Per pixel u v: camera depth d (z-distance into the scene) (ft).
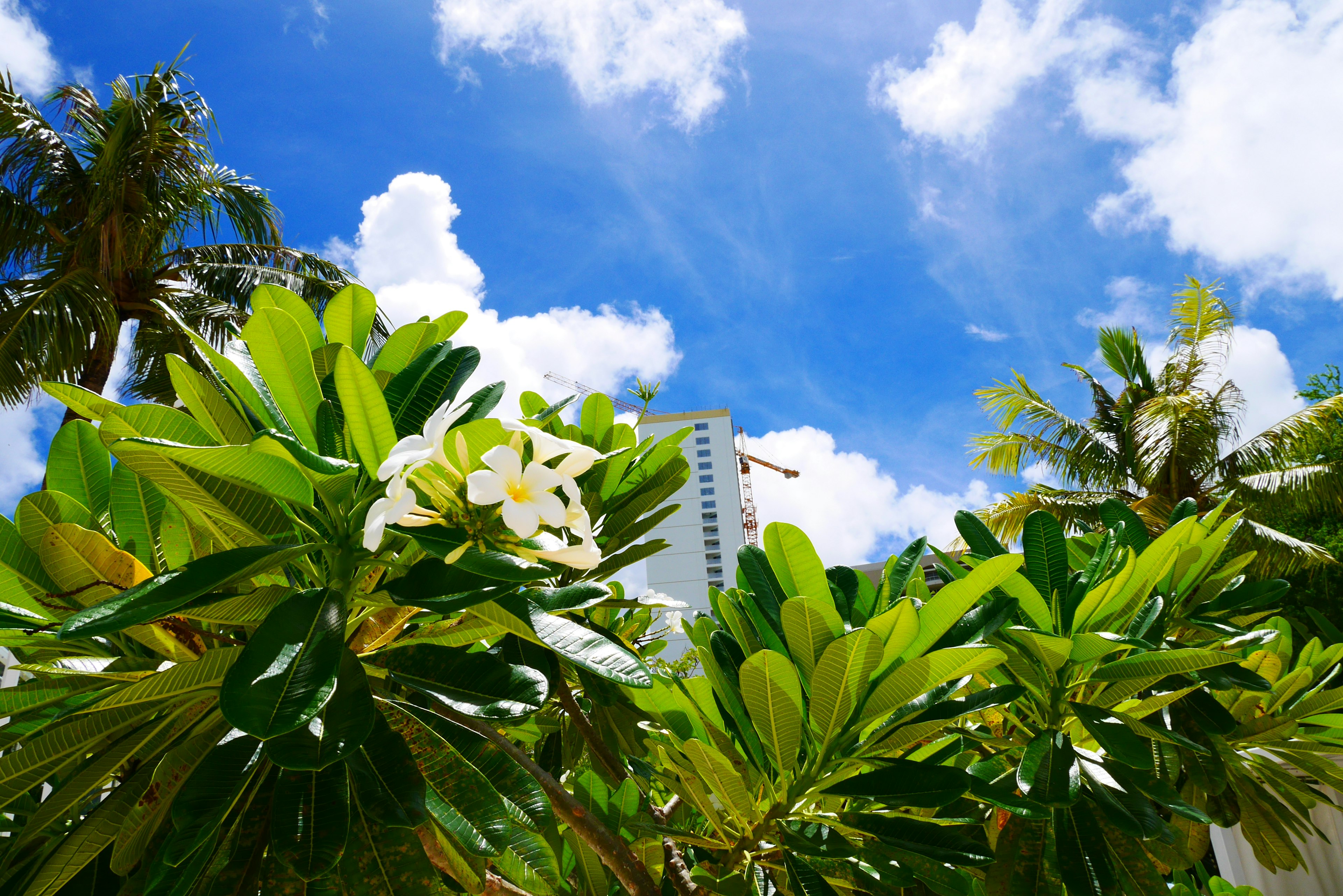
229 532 5.06
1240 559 8.69
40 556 5.03
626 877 5.17
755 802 6.44
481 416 5.20
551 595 4.97
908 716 5.96
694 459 298.76
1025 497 44.93
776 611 6.64
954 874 5.93
